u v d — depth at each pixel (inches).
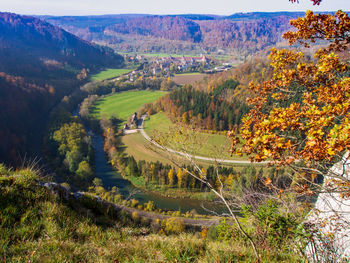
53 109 4313.5
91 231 245.4
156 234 287.3
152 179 2363.4
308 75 289.4
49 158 2844.5
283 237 274.5
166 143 290.5
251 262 214.2
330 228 276.1
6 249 179.0
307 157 190.9
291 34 286.7
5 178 263.9
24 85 4547.2
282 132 211.2
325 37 264.7
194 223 1238.9
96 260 195.3
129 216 365.4
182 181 2171.5
